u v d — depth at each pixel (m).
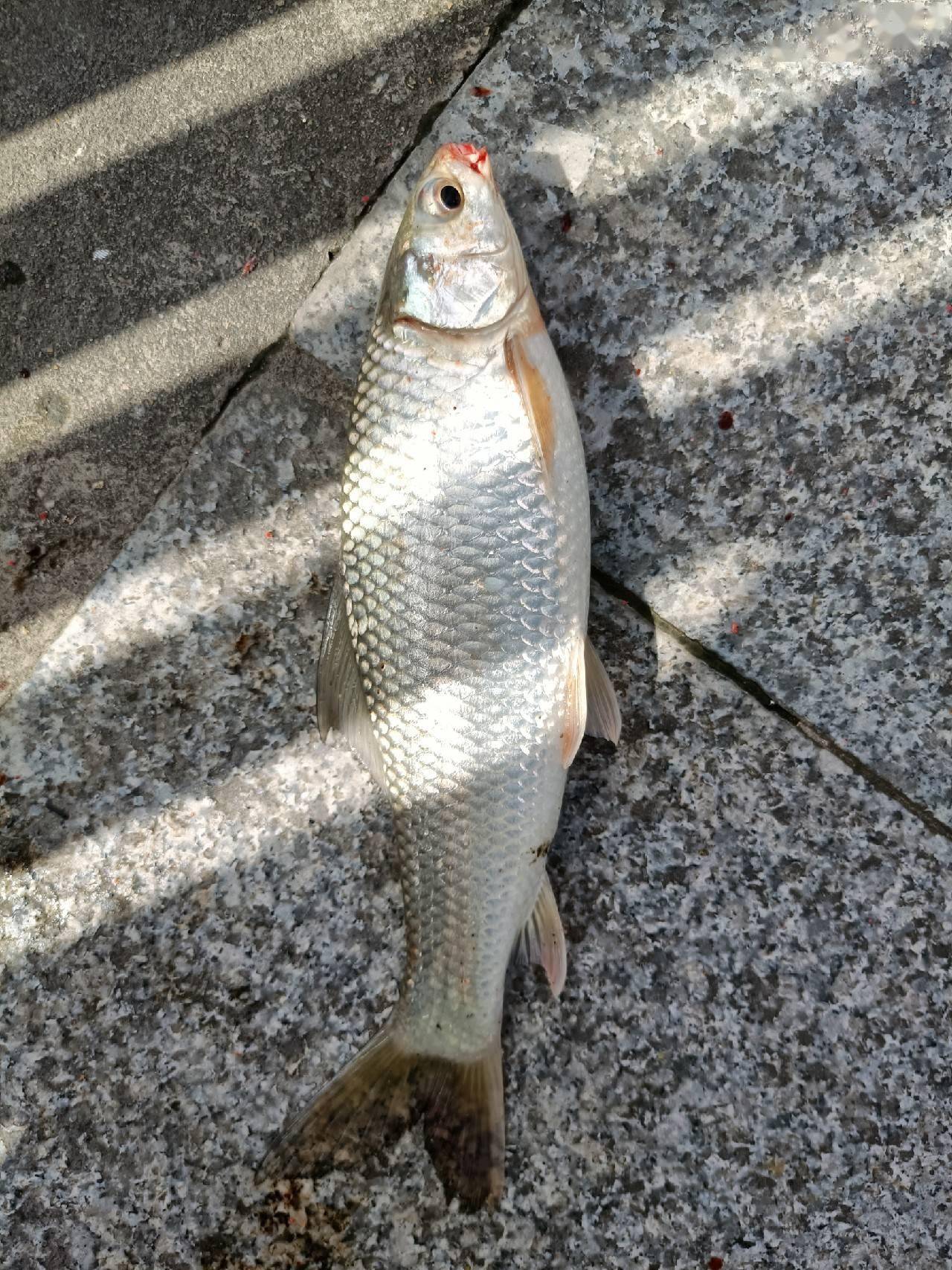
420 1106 0.35
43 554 0.38
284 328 0.37
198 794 0.38
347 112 0.37
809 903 0.36
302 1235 0.36
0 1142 0.37
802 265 0.36
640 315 0.36
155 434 0.38
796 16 0.35
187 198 0.37
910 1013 0.36
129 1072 0.37
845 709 0.36
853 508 0.36
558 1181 0.36
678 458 0.36
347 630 0.35
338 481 0.38
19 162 0.38
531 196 0.36
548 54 0.36
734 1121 0.36
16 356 0.38
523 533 0.33
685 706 0.37
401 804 0.35
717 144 0.36
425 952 0.35
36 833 0.38
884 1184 0.35
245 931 0.38
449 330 0.33
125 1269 0.37
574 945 0.37
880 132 0.35
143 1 0.37
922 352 0.35
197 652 0.38
